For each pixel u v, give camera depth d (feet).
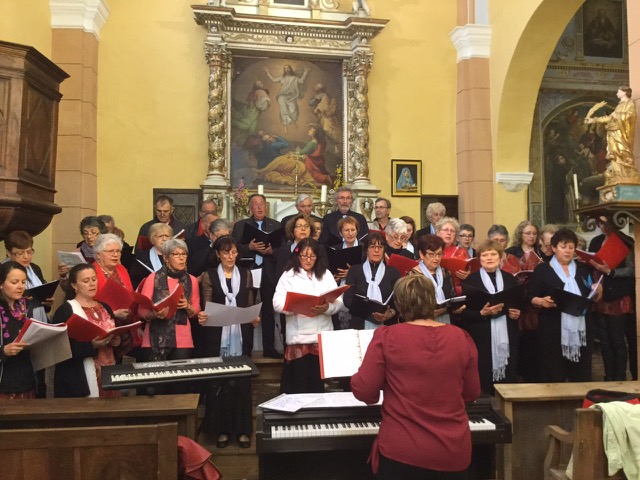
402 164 30.83
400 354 8.88
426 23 31.50
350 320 17.33
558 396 12.03
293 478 11.70
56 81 18.31
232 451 14.35
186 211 28.76
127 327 12.28
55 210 17.65
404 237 17.79
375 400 9.17
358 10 29.91
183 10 29.25
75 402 11.23
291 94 30.07
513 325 15.99
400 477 8.57
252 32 29.32
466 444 8.73
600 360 23.20
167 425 8.89
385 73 30.96
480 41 30.17
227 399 14.62
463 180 30.60
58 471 8.68
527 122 29.45
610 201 15.38
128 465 8.84
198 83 29.25
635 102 15.98
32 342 11.30
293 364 14.84
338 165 30.30
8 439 8.55
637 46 15.99
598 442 9.63
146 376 11.41
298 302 13.64
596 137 33.99
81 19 26.81
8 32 23.38
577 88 33.60
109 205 28.30
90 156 27.43
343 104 30.40
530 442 12.21
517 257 19.83
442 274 15.97
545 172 33.32
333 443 10.41
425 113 31.24
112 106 28.53
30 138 16.75
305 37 29.86
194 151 29.09
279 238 18.67
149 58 28.94
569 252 16.29
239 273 15.94
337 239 21.12
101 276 14.93
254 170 29.48
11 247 14.99
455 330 9.19
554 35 27.12
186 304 14.16
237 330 16.10
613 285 17.81
